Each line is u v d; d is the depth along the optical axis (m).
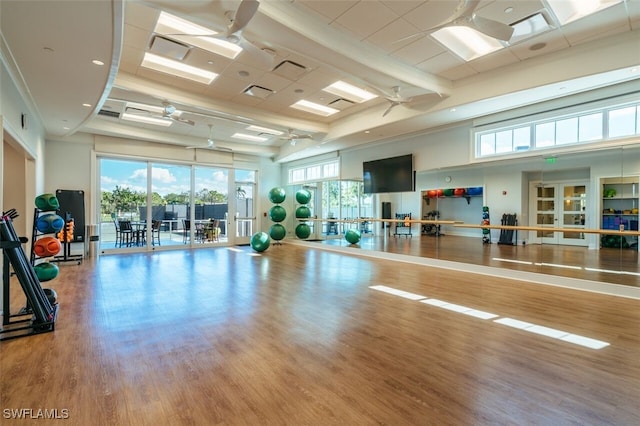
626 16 3.76
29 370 2.42
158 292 4.71
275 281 5.46
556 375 2.38
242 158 11.22
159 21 3.89
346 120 7.85
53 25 3.03
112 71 4.05
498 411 1.95
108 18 2.92
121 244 8.87
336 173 10.29
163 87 5.69
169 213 9.73
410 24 4.01
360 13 3.79
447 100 5.76
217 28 3.57
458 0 3.54
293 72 5.22
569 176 6.14
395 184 8.49
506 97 5.23
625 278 4.97
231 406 2.00
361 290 4.86
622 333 3.17
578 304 4.13
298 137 8.06
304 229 10.74
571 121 5.61
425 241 9.02
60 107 5.44
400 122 6.70
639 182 5.11
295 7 3.68
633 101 4.88
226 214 10.96
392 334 3.15
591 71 4.34
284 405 2.01
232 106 6.68
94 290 4.81
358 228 9.72
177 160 9.70
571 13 3.82
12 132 4.17
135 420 1.86
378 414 1.92
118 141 8.62
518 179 7.14
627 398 2.08
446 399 2.07
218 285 5.17
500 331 3.22
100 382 2.26
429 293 4.68
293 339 3.03
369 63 4.55
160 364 2.53
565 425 1.82
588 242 5.83
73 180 7.99
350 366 2.51
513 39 4.29
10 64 3.86
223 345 2.89
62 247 7.73
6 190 6.16
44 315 3.21
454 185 8.05
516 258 6.76
